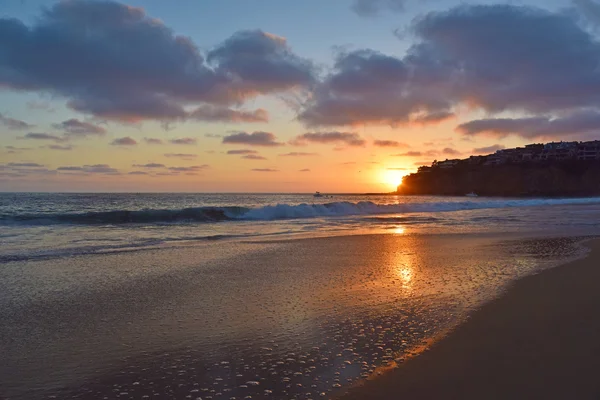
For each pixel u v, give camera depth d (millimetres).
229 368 3896
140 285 7223
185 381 3662
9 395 3455
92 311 5746
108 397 3408
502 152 169000
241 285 7215
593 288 6758
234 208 24578
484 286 6941
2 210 31297
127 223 20094
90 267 8797
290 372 3787
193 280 7602
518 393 3301
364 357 4082
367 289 6855
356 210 30859
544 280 7367
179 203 54531
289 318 5363
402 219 24219
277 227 18859
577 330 4754
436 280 7496
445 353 4117
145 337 4750
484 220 23172
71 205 44125
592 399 3189
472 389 3381
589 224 20094
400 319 5234
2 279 7633
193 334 4828
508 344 4332
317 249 11555
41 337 4770
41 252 10789
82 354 4289
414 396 3291
